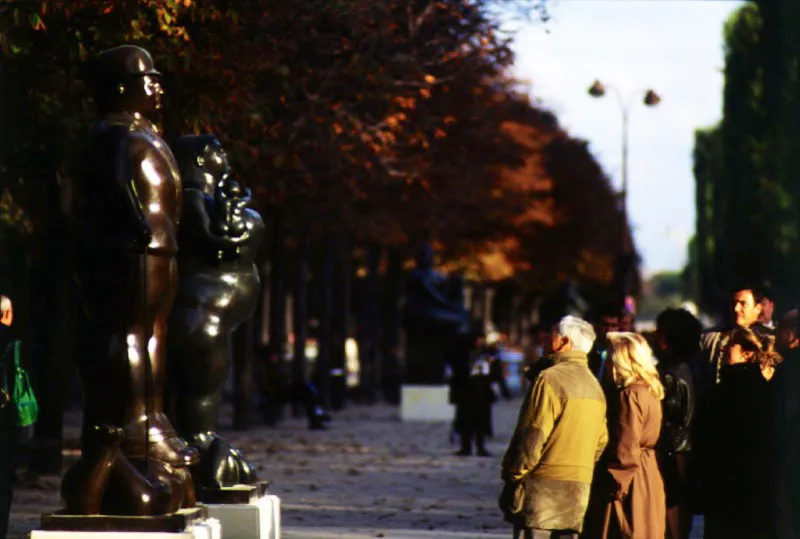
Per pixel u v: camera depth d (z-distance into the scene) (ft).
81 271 71.00
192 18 119.44
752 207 368.07
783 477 69.97
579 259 552.82
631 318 90.07
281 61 153.48
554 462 69.36
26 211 143.95
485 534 106.42
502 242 393.70
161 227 71.10
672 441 75.61
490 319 573.33
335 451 194.49
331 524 112.06
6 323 77.15
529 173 373.40
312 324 481.87
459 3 188.34
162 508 67.56
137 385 70.64
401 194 261.85
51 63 118.42
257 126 151.12
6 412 77.56
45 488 132.05
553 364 70.54
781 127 334.03
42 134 129.08
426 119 194.49
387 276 402.93
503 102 318.65
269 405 257.55
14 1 104.01
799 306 70.64
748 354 71.31
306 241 290.15
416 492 139.23
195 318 87.25
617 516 71.41
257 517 82.99
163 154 71.92
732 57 385.09
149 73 72.38
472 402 189.37
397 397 372.79
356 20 154.92
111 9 111.65
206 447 87.71
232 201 88.28
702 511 73.46
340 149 167.73
